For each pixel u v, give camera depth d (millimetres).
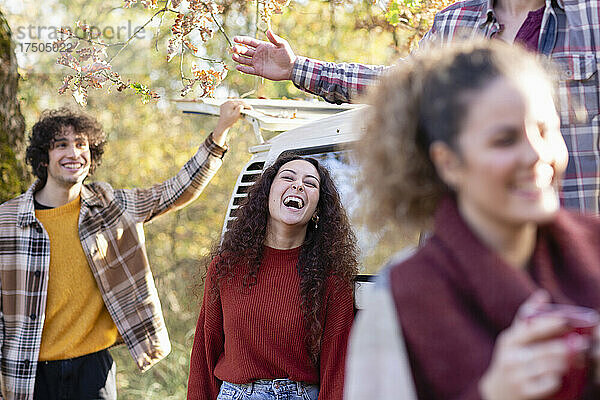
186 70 14820
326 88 5086
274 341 4836
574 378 1475
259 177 5324
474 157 1704
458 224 1754
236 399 4855
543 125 1729
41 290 6285
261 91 9352
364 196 1976
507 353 1492
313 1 13180
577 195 3535
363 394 1775
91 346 6398
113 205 6676
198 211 15125
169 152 15406
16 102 8242
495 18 3914
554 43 3668
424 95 1809
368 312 1813
